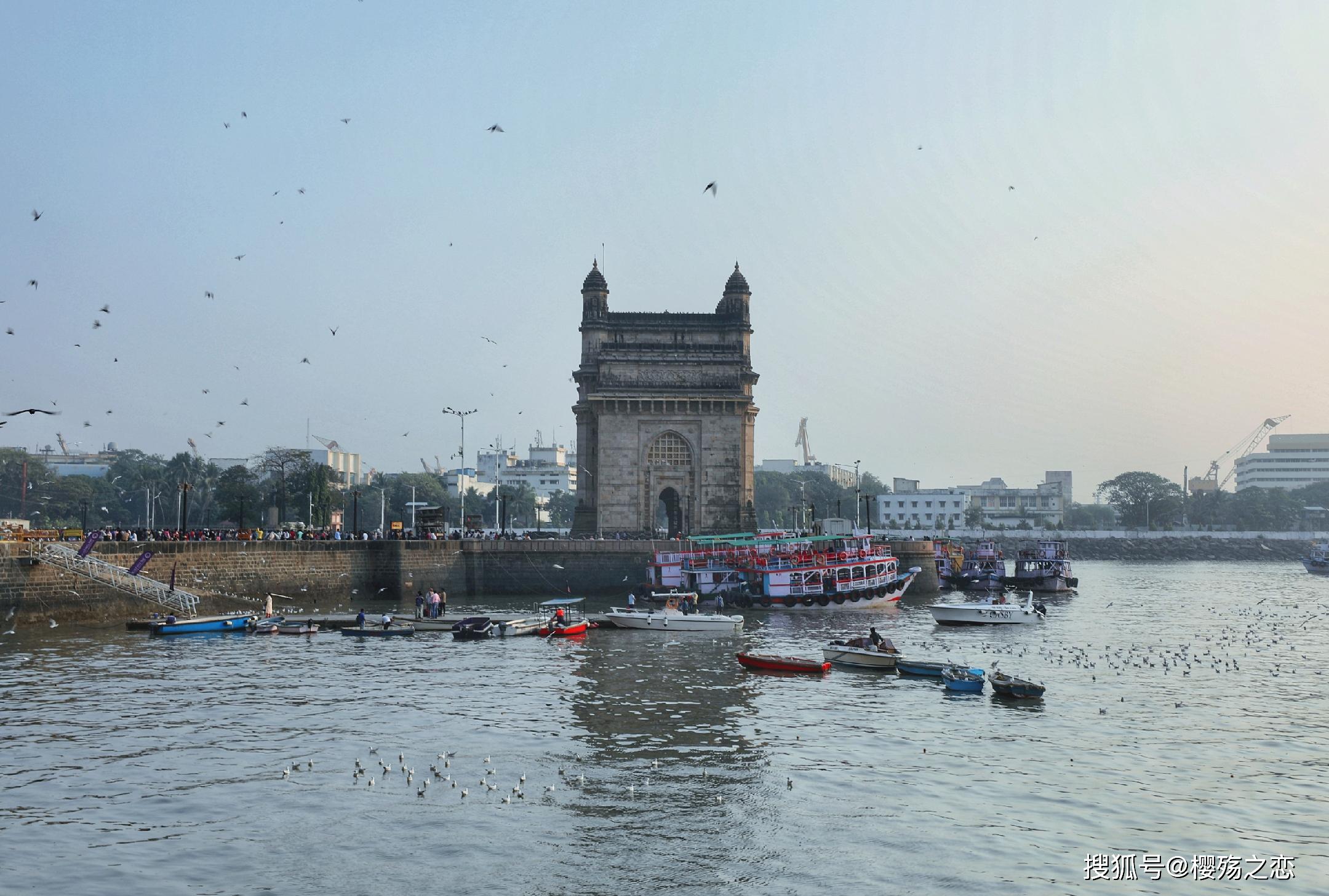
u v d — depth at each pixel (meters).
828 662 70.62
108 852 35.72
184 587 94.50
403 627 88.31
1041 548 160.12
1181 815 39.84
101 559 88.00
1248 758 47.34
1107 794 42.22
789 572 114.38
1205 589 163.88
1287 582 182.88
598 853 36.00
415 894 32.88
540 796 41.66
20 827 37.88
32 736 49.88
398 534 123.69
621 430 134.50
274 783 42.97
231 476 180.38
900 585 119.25
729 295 142.62
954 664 68.56
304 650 77.56
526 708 57.47
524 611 104.75
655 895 32.91
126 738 49.75
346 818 39.06
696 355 139.12
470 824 38.53
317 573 106.62
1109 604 129.88
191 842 36.69
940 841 37.12
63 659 70.75
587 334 140.62
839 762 46.69
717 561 117.56
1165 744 49.81
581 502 141.50
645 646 82.19
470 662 72.88
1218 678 67.19
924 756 47.72
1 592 81.00
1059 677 67.75
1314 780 44.12
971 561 162.75
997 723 54.25
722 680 66.44
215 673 66.94
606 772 44.97
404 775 44.25
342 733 51.22
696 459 135.12
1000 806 40.78
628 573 120.38
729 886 33.50
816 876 34.25
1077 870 34.84
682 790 42.59
